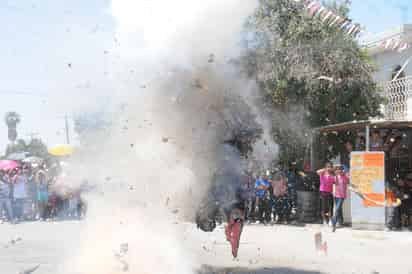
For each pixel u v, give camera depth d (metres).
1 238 11.48
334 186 14.42
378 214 14.32
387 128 15.67
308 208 16.66
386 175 15.70
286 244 11.19
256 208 16.42
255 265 8.52
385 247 11.08
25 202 16.41
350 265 8.72
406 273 8.10
